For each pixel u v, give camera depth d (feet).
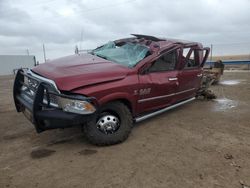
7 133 15.71
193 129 16.10
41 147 13.42
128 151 12.74
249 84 36.06
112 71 13.62
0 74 112.16
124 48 17.04
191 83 19.97
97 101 12.30
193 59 20.59
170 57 17.11
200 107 21.91
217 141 14.08
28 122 17.99
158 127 16.48
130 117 13.99
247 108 21.56
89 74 12.82
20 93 15.15
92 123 12.78
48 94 11.95
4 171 10.91
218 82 36.94
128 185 9.73
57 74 12.64
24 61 120.78
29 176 10.46
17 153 12.71
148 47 16.21
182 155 12.29
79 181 10.03
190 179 10.16
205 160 11.77
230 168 11.03
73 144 13.73
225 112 20.25
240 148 13.12
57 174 10.59
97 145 13.30
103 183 9.87
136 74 14.55
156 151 12.74
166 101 17.20
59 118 11.50
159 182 9.94
